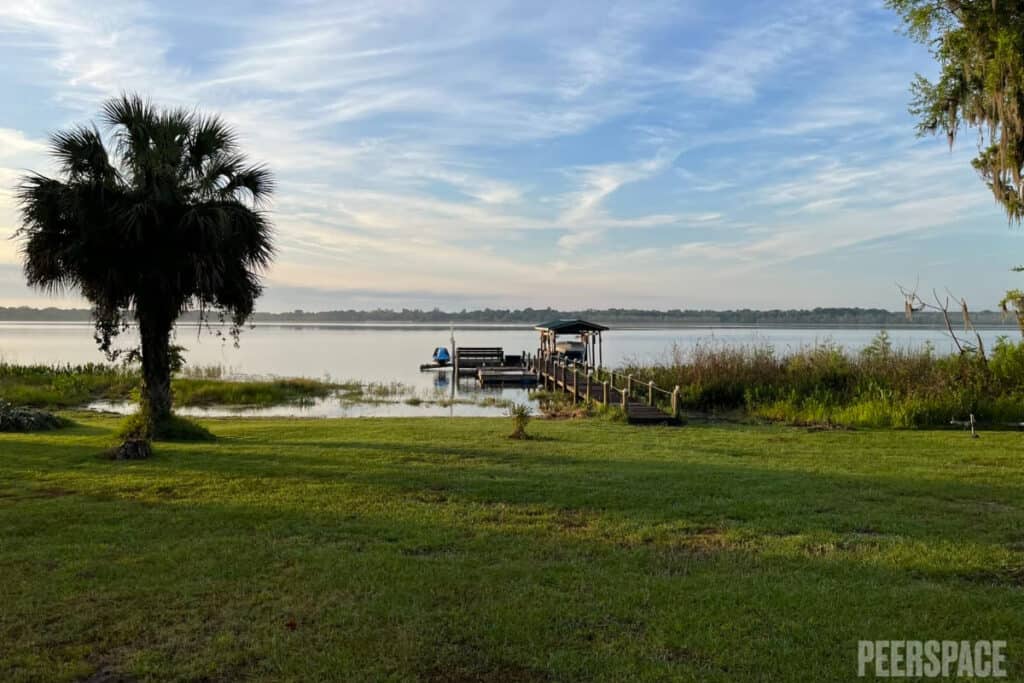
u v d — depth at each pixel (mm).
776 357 26703
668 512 7988
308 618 4980
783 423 17969
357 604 5223
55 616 5012
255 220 14273
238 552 6418
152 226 13203
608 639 4695
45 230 12836
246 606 5188
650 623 4922
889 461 11508
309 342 93562
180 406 26516
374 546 6641
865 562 6238
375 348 77062
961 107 17250
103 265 13117
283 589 5520
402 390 32719
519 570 5961
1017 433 15109
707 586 5637
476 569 5988
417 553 6512
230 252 13961
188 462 11047
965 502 8523
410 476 9953
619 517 7762
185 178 14438
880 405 17797
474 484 9422
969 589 5602
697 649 4555
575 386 26453
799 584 5680
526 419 14578
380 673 4230
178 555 6309
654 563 6211
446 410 25844
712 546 6762
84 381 29281
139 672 4230
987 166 17422
